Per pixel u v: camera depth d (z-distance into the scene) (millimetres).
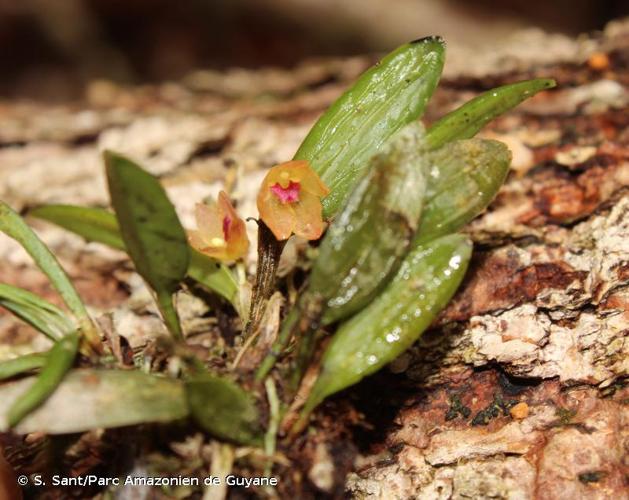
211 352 226
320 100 280
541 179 246
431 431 227
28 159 274
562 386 227
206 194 255
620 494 218
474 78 270
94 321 221
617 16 518
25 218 258
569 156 248
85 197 261
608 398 225
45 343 246
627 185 240
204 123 272
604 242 234
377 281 209
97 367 213
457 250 210
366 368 209
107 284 251
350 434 216
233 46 530
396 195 209
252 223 246
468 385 229
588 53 270
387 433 228
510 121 256
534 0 524
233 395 206
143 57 534
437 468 225
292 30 521
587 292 230
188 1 521
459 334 230
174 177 261
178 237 208
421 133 210
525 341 228
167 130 271
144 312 239
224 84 309
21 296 215
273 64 525
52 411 204
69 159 271
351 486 226
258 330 215
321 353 213
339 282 209
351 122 219
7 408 208
